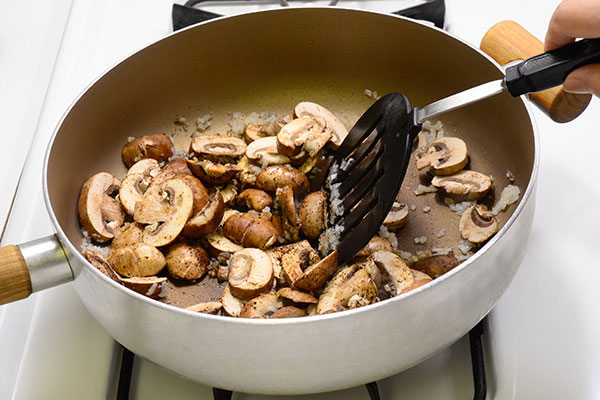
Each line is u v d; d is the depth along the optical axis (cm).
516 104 65
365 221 63
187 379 58
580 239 66
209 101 75
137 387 61
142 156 70
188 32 71
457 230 68
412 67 73
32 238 69
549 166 71
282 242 67
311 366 54
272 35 73
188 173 70
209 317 52
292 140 70
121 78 69
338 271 63
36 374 61
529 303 63
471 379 61
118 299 54
